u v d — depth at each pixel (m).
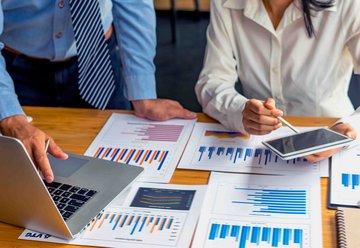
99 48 1.61
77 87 1.84
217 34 1.71
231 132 1.47
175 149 1.40
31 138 1.26
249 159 1.33
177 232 1.08
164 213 1.14
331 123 1.46
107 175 1.26
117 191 1.20
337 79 1.73
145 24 1.70
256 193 1.19
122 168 1.29
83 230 1.11
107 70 1.64
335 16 1.61
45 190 1.01
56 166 1.31
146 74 1.67
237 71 1.80
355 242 1.00
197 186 1.23
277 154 1.24
